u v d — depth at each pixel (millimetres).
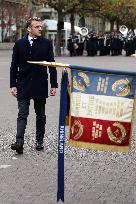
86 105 6832
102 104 6812
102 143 6855
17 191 7586
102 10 60188
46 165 9133
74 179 8266
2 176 8391
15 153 9977
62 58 49656
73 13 59594
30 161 9398
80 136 6875
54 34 66938
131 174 8609
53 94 10000
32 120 14031
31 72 9805
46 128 12797
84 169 8898
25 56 9766
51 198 7281
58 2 54625
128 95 6781
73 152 10133
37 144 10281
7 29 72438
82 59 47906
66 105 6754
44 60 9828
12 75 9867
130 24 89562
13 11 69000
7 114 15227
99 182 8109
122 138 6844
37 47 9781
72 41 55625
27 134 11875
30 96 9852
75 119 6879
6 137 11539
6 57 49281
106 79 6777
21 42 9797
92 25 108125
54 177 8375
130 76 6746
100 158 9719
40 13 76062
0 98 19156
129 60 46875
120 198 7320
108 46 58562
